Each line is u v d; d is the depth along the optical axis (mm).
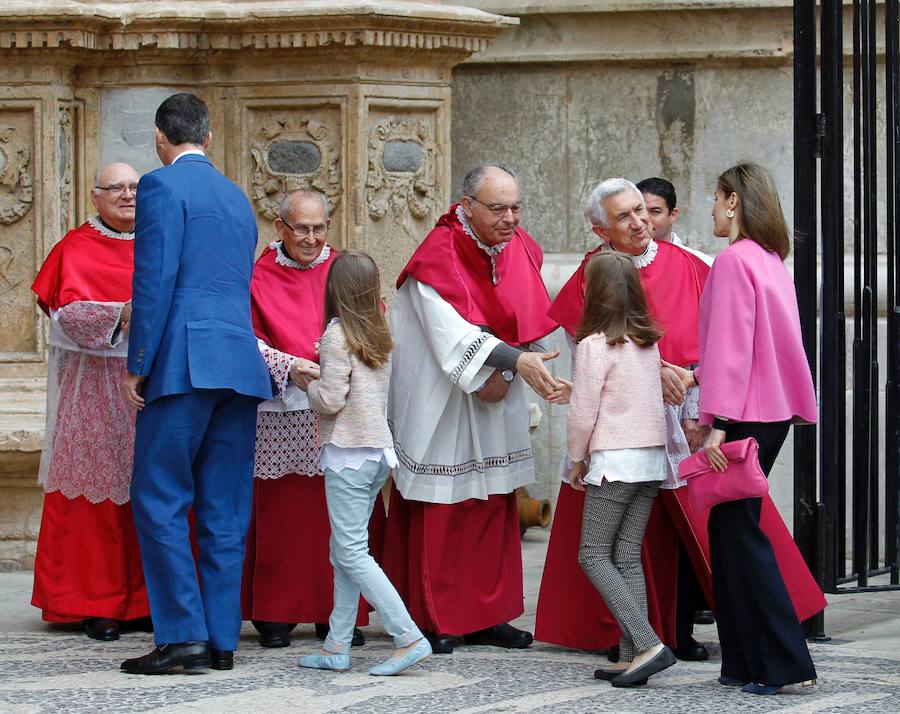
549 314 7934
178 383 7188
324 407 7320
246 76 10508
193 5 10375
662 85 11852
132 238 8578
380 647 8070
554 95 12133
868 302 8883
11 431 9961
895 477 9047
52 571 8406
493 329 8008
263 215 10547
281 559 8086
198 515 7461
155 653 7293
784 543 7680
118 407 8398
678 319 7801
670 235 8672
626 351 7219
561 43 12047
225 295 7363
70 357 8500
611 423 7180
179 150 7578
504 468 8102
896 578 8969
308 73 10375
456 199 12445
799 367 7051
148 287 7195
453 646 7957
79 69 10555
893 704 6703
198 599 7285
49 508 8469
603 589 7156
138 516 7301
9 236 10438
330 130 10391
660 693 6922
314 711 6531
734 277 6957
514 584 8172
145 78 10492
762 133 11625
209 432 7426
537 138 12188
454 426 7957
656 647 7047
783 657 6883
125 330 8305
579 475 7328
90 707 6570
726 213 7211
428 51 10492
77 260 8484
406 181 10609
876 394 8953
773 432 7039
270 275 8305
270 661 7660
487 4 12141
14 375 10445
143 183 7359
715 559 7062
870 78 8805
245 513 7543
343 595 7402
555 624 7848
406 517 8133
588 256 7957
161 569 7246
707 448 6953
